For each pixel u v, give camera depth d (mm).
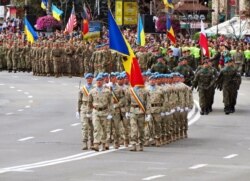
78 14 160375
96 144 50844
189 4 155125
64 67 116750
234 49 118562
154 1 153750
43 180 40062
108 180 40219
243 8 148625
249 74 117250
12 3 181125
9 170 43062
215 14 166250
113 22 51719
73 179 40406
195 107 77562
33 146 52969
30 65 126125
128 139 52469
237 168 44406
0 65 128750
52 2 156000
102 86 50781
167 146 53906
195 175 41938
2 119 68250
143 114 50969
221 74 73062
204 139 57344
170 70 77938
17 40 127688
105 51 101375
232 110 73562
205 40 79688
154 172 42812
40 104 80438
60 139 56281
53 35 129875
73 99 85000
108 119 50844
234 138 57906
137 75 50844
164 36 134625
